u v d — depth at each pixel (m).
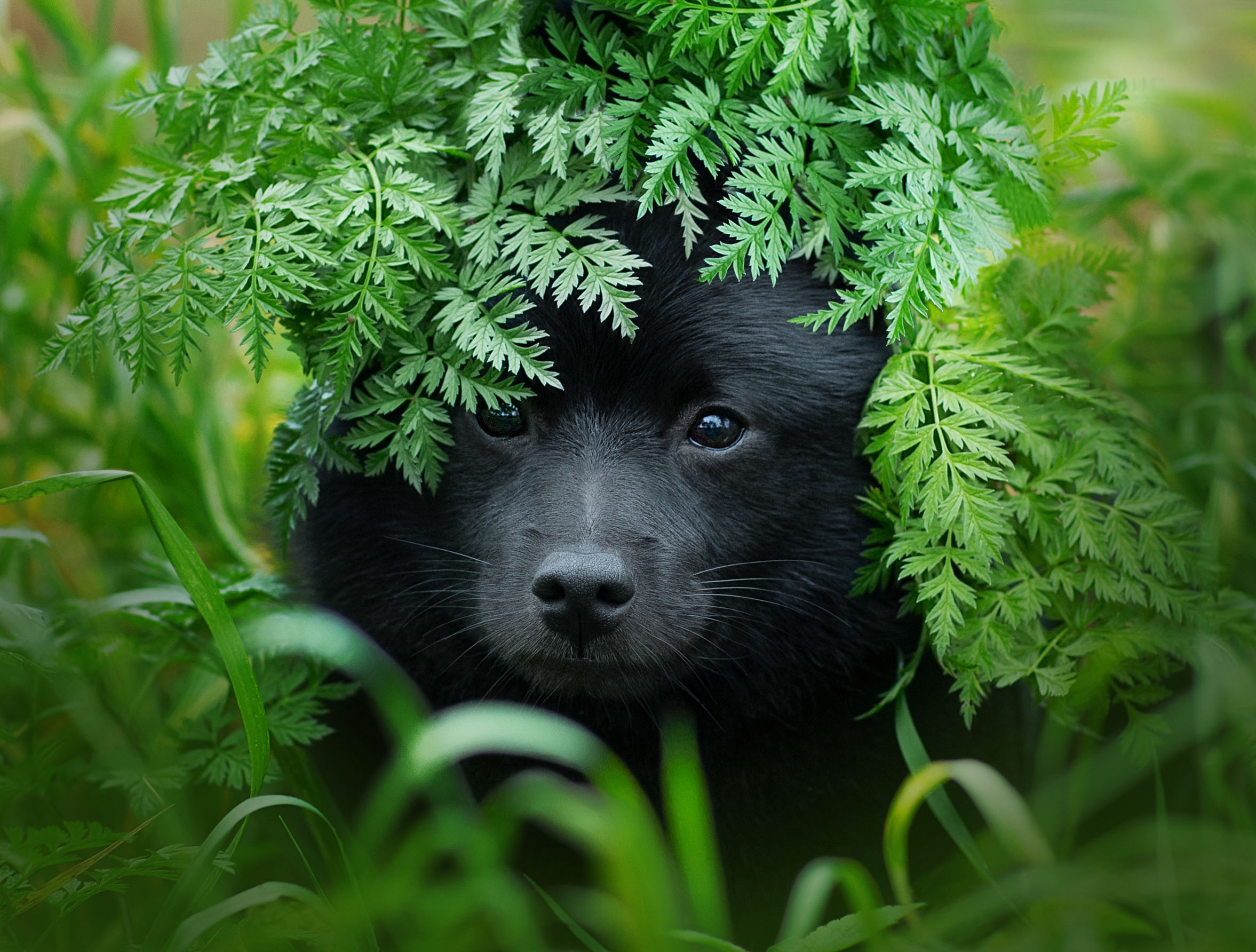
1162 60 10.94
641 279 6.03
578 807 5.02
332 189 5.77
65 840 5.13
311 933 5.23
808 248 5.81
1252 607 6.29
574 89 5.78
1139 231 9.65
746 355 6.14
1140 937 6.25
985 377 5.89
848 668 6.53
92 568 8.47
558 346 6.05
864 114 5.74
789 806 6.69
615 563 5.77
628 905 4.76
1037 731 7.43
